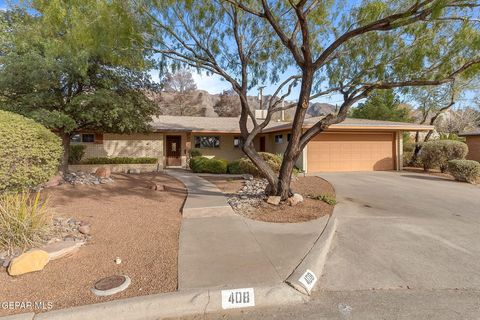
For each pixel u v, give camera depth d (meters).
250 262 3.90
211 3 7.18
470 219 6.36
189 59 7.66
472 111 24.52
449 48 6.34
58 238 4.45
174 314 2.91
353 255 4.33
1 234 4.01
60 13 5.27
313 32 8.19
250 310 2.99
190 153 18.11
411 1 6.45
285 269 3.69
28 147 5.40
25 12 8.97
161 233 5.10
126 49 6.81
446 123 24.95
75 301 2.99
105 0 5.70
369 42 7.53
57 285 3.29
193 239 4.81
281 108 7.90
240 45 7.70
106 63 8.99
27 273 3.53
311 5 6.27
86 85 9.35
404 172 14.71
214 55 8.09
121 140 17.09
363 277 3.65
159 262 3.91
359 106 26.25
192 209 6.54
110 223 5.54
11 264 3.50
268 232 5.20
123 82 9.88
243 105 7.79
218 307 3.02
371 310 2.96
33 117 8.15
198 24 7.48
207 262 3.91
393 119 23.86
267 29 8.26
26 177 5.42
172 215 6.31
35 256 3.61
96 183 9.31
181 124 18.75
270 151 18.94
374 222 6.04
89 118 8.90
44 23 5.71
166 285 3.29
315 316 2.86
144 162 16.00
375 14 6.60
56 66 8.12
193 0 6.55
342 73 8.18
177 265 3.81
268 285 3.29
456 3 5.27
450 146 14.00
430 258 4.23
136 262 3.91
